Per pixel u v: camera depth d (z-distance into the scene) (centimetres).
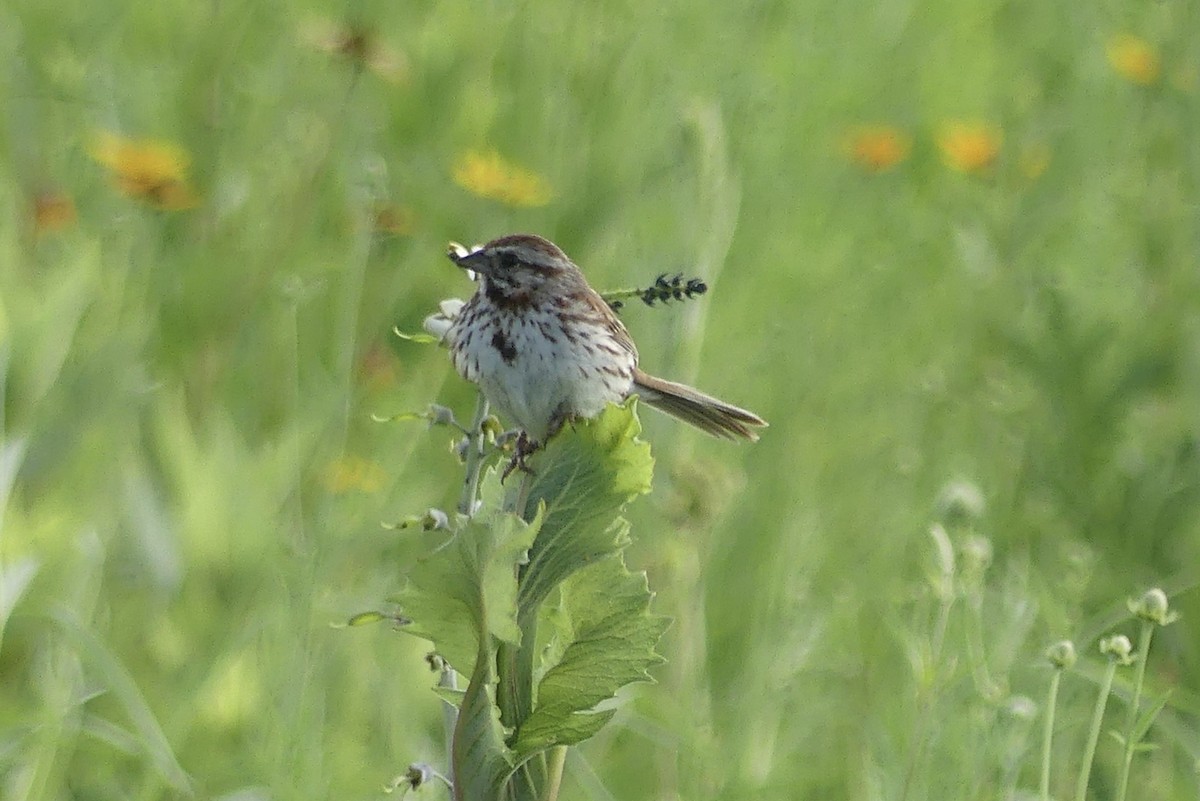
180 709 819
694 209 1052
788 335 1295
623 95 1426
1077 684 873
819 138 1617
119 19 1484
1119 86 1683
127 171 1201
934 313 1416
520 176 1314
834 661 969
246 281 1202
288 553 869
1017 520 1124
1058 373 1229
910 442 1238
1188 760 894
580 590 508
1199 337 1271
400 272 1225
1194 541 1135
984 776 746
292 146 1319
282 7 1535
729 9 1595
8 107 1362
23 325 912
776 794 865
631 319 1183
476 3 1497
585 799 884
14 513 859
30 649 880
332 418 1065
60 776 814
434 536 775
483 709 503
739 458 1145
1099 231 1436
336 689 874
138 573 870
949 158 1620
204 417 1105
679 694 907
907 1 1802
